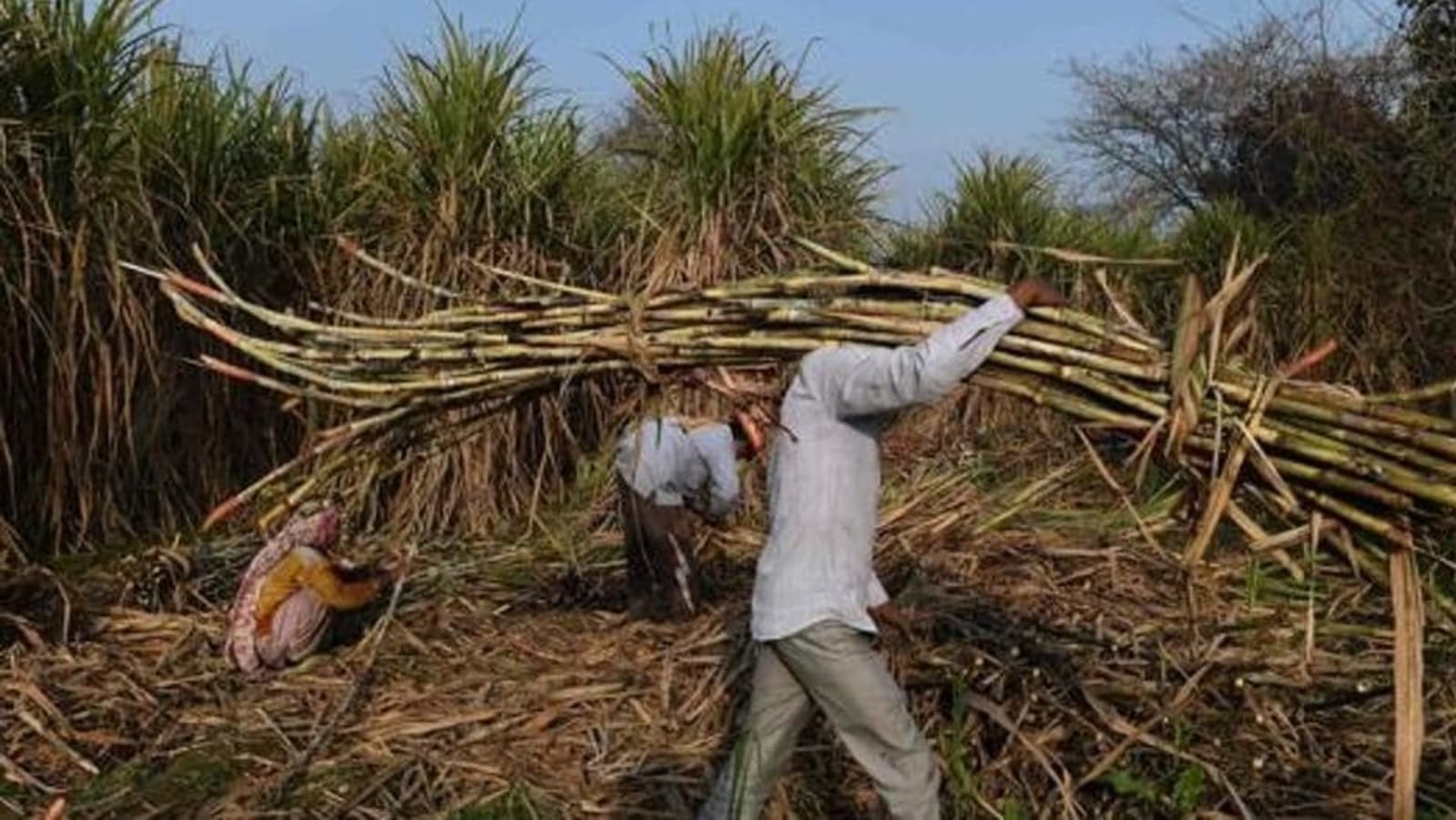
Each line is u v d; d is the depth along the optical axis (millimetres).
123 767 5168
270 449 8547
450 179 8711
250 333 8461
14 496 7348
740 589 6977
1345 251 9328
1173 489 7059
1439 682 5375
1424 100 8891
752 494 8219
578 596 7102
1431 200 8820
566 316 4277
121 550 7578
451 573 7383
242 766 5137
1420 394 3734
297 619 5984
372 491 8297
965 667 5281
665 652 5879
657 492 6406
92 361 7578
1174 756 4789
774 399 4340
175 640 6215
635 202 9070
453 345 4336
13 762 5164
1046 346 3900
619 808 4777
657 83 8844
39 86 7324
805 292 4164
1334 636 6074
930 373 3854
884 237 9203
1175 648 5699
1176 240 12227
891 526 7102
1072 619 5980
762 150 8672
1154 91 24609
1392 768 4836
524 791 4824
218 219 8367
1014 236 11969
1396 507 3701
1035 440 9484
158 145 8156
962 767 4684
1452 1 8820
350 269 8789
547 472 8961
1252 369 3994
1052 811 4688
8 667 5812
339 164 9086
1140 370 3842
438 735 5301
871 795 4852
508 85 8961
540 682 5707
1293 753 4926
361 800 4828
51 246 7352
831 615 4086
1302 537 3779
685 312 4207
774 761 4297
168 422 8203
